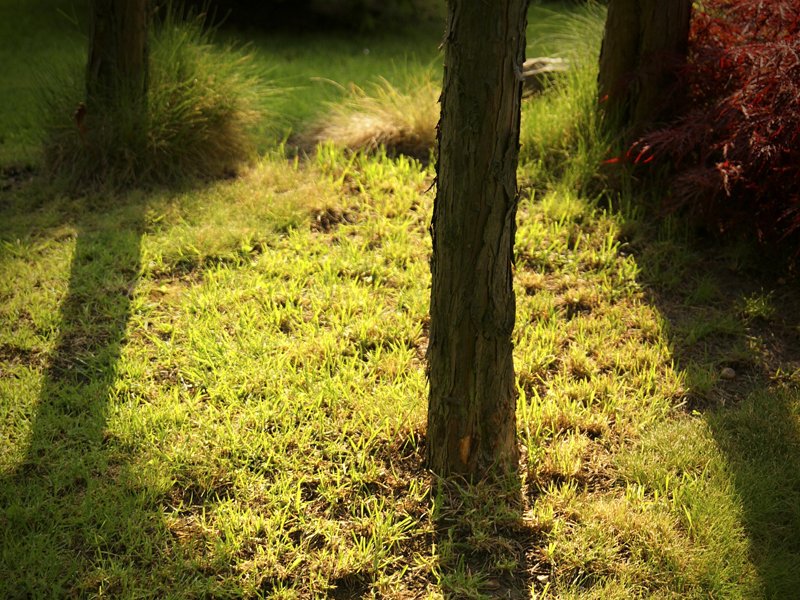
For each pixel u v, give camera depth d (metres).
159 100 5.55
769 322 4.20
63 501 3.03
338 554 2.86
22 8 10.46
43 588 2.69
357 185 5.41
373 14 10.09
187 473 3.19
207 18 9.71
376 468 3.20
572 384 3.72
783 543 2.89
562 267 4.60
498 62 2.59
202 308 4.20
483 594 2.75
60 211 5.18
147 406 3.48
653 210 5.02
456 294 2.86
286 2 9.86
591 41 6.30
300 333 3.99
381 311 4.17
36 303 4.18
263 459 3.25
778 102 4.36
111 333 4.00
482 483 3.10
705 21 5.11
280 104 7.08
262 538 2.91
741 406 3.59
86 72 5.54
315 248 4.71
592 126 5.36
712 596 2.70
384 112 6.14
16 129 6.53
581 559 2.85
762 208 4.55
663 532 2.92
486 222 2.76
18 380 3.66
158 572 2.75
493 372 2.97
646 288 4.44
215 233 4.79
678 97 5.05
